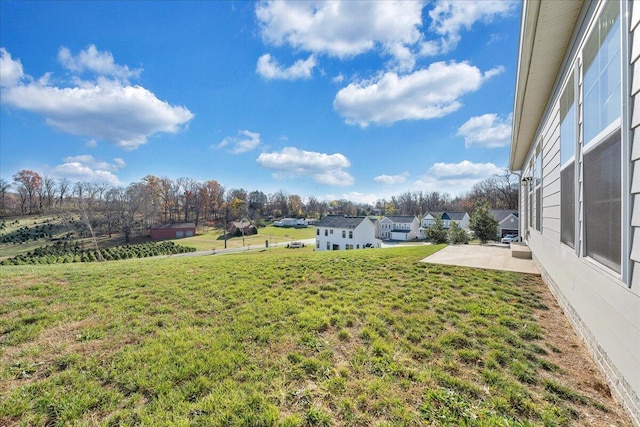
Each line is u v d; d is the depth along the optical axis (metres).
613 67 2.03
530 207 7.10
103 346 2.68
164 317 3.41
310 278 5.21
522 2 2.75
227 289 4.57
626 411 1.74
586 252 2.58
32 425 1.70
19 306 3.80
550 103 4.28
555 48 3.23
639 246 1.65
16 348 2.66
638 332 1.64
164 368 2.26
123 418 1.73
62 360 2.43
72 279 5.32
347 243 27.06
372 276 5.20
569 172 3.22
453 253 7.75
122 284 4.93
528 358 2.35
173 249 27.98
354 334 2.86
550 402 1.81
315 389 1.98
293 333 2.90
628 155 1.74
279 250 27.34
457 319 3.15
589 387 2.00
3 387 2.06
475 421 1.63
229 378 2.13
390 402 1.82
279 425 1.65
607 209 2.13
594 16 2.35
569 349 2.52
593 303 2.37
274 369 2.24
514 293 4.07
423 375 2.11
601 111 2.25
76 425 1.68
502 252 7.93
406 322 3.10
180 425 1.65
